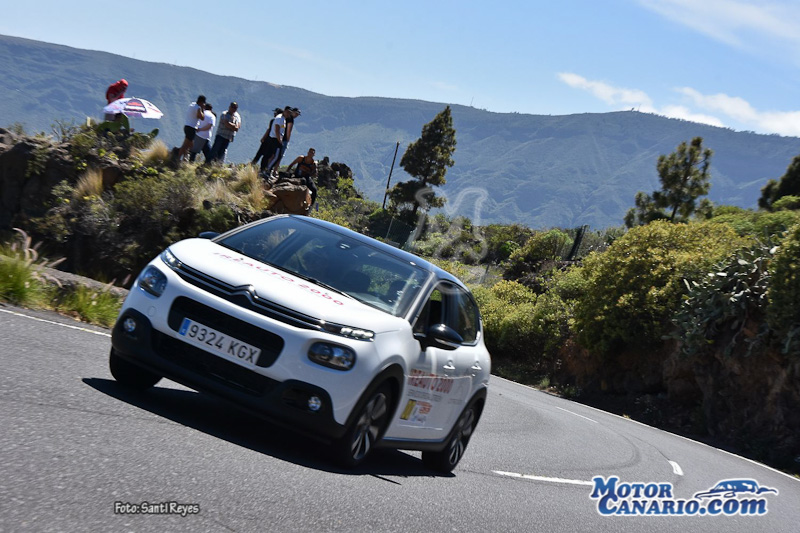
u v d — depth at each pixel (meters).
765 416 20.02
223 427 5.96
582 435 13.98
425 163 76.50
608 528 6.57
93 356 7.33
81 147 20.27
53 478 3.81
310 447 6.18
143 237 18.77
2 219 19.34
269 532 3.90
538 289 42.19
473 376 7.38
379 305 6.23
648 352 26.25
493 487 7.19
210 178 21.28
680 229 27.39
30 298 9.43
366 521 4.62
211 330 5.50
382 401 5.88
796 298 18.83
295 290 5.79
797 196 49.06
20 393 5.22
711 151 47.19
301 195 21.17
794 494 11.84
